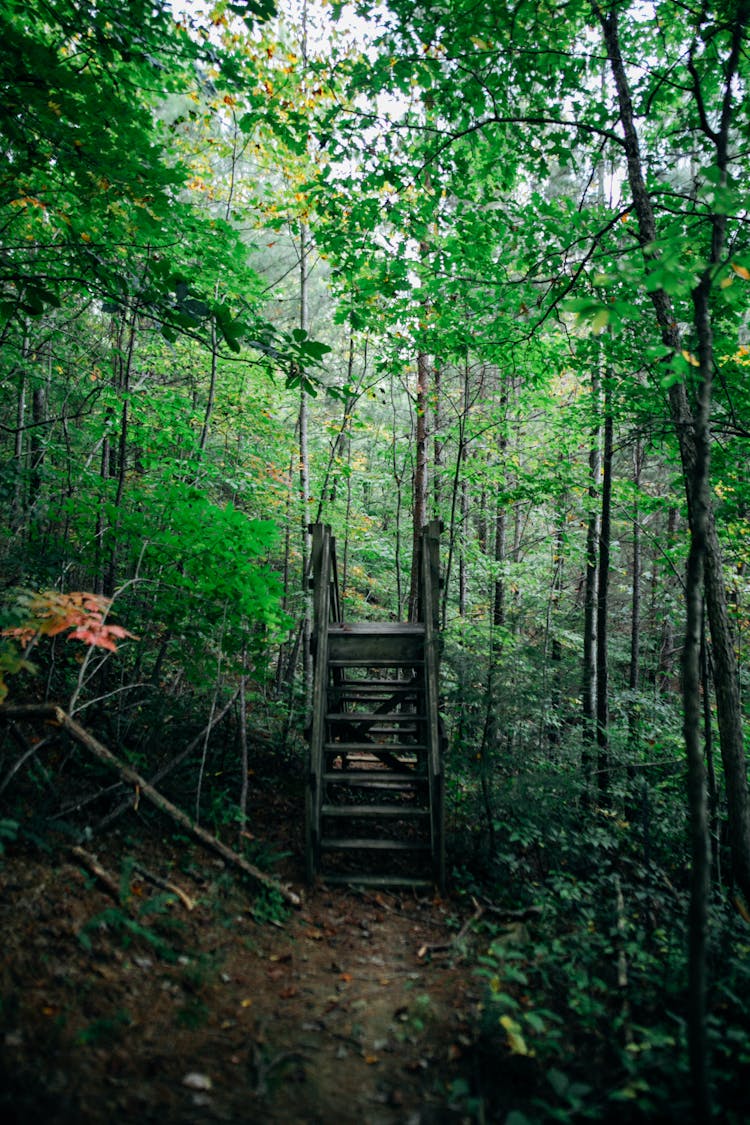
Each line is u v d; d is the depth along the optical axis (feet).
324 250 21.81
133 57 12.96
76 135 11.94
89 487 21.66
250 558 19.01
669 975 12.28
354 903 15.61
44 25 14.96
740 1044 10.27
